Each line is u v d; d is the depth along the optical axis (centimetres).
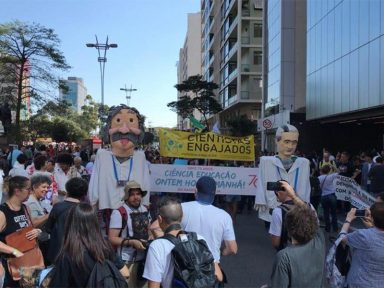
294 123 3728
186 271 365
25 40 4278
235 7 6378
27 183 518
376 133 3541
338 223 1305
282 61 4212
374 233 412
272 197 819
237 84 6028
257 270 809
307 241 379
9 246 486
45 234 569
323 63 3014
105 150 745
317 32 3141
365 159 1617
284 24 4216
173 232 392
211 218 467
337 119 3089
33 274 481
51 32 4384
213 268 377
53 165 967
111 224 514
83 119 11856
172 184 1141
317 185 1188
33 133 4784
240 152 1156
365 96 2347
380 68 2159
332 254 454
